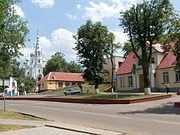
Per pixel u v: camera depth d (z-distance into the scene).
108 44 36.06
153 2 24.72
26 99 35.09
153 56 34.50
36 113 15.56
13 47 22.94
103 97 25.27
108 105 19.66
